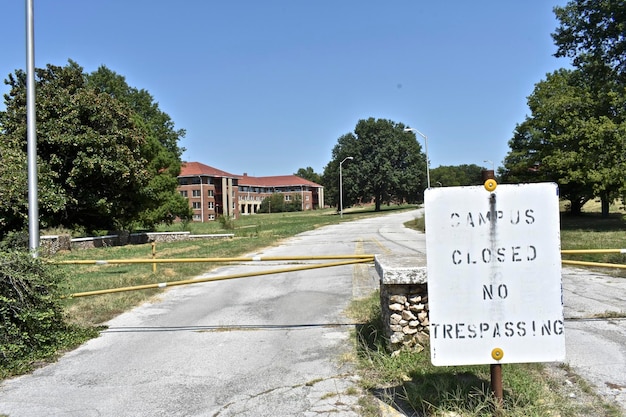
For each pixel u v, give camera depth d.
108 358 6.54
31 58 8.14
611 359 5.70
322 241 25.95
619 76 29.27
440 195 4.12
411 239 25.58
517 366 5.36
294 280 12.59
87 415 4.76
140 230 43.59
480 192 4.11
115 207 30.66
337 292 10.67
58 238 23.81
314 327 7.75
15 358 6.34
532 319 4.07
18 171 23.34
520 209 4.10
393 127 95.12
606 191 28.72
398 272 5.71
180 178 100.94
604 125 26.09
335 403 4.75
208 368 5.98
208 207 101.88
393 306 5.82
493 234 4.10
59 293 7.26
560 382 5.04
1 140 25.27
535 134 35.91
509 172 40.31
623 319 7.52
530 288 4.07
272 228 44.16
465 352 4.09
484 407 4.29
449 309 4.10
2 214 23.84
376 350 6.10
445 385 4.75
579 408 4.41
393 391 4.93
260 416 4.56
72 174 27.03
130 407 4.91
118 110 29.86
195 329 7.93
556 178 35.69
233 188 112.50
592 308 8.28
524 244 4.09
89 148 27.20
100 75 52.69
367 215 72.44
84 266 16.31
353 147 92.12
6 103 28.56
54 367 6.24
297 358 6.21
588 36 29.25
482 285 4.09
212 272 14.48
